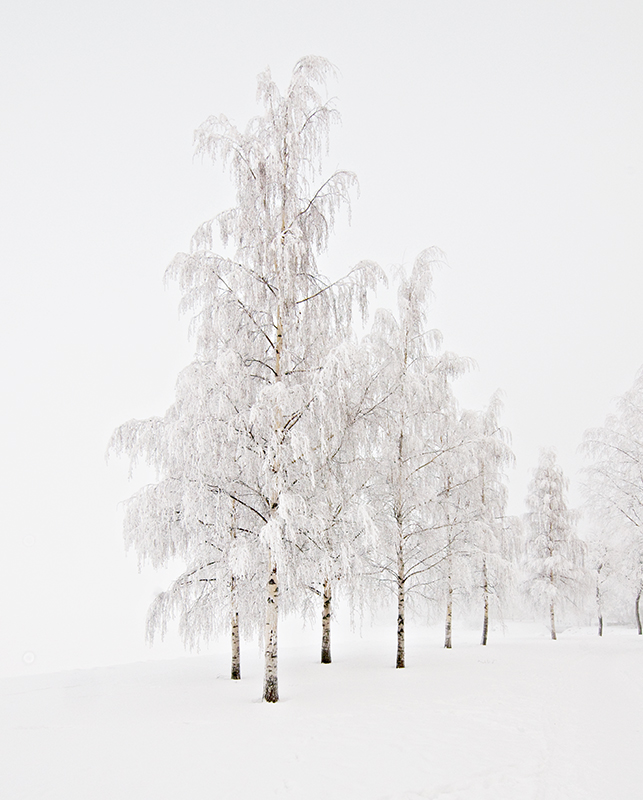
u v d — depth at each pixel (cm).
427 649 2080
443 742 734
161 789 572
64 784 589
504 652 1894
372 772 618
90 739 768
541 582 2542
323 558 1020
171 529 1247
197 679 1356
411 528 1559
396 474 1477
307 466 1003
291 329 1085
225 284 1051
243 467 1058
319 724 826
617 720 871
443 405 1547
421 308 1586
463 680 1239
